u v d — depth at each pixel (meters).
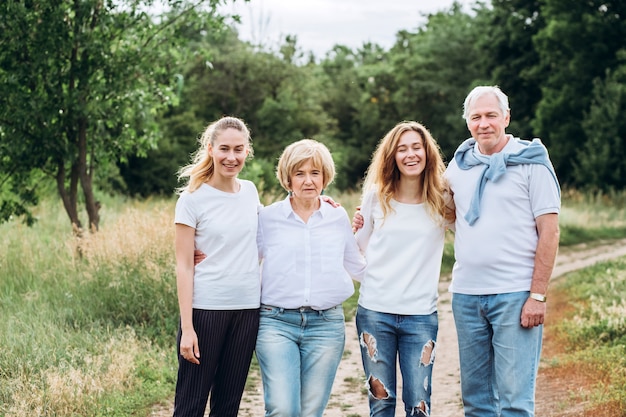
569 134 33.94
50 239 10.83
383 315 4.42
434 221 4.46
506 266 4.29
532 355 4.30
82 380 6.05
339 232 4.45
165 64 10.84
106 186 21.02
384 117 47.31
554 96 35.09
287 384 4.18
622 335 7.80
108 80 10.12
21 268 9.34
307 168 4.34
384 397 4.43
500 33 39.38
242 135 4.24
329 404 6.57
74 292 8.51
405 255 4.43
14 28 9.43
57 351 6.66
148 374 6.82
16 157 10.13
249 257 4.27
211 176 4.31
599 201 27.31
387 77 48.22
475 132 4.42
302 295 4.28
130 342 7.34
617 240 20.69
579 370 6.92
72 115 10.11
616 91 30.73
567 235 20.64
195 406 4.22
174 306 8.42
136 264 8.97
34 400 5.62
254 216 4.34
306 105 34.00
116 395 6.14
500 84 39.28
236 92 32.03
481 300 4.35
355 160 42.91
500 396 4.31
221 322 4.21
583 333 8.06
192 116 28.88
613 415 5.50
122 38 10.33
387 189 4.48
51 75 9.89
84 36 9.74
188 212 4.21
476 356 4.42
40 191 11.51
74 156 10.27
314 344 4.32
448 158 43.38
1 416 5.37
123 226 9.70
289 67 32.69
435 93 44.31
